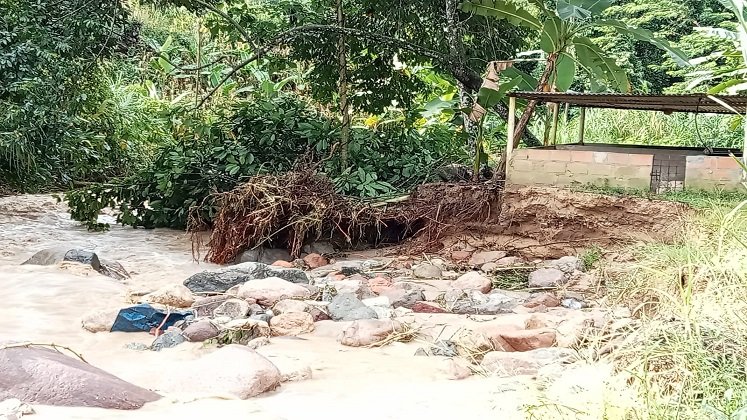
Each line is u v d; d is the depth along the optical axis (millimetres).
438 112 13875
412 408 3691
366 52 12234
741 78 9727
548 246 8586
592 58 10227
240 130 11594
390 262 8789
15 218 11547
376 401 3830
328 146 11344
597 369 3670
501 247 8852
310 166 10031
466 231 9227
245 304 5938
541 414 3250
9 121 13133
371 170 10859
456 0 11297
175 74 18219
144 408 3629
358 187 10109
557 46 10008
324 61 12016
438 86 14805
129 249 9555
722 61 17453
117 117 16938
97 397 3602
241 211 8828
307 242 9461
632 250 7270
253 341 5105
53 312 5770
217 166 10992
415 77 12594
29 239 9914
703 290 4754
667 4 19516
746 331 3781
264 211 8719
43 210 12523
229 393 3879
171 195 10969
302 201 9086
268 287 6402
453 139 12484
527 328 5227
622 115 17828
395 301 6547
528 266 8305
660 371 3434
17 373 3697
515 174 9031
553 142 11414
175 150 11266
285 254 9109
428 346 5090
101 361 4621
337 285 7055
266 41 11992
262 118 11422
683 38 18422
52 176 15312
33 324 5398
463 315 6117
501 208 9078
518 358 4434
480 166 11430
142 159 17047
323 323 5738
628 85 10438
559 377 3791
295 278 7316
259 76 17797
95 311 5574
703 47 17703
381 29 11742
